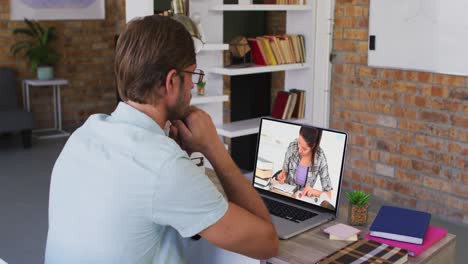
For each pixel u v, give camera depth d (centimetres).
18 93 691
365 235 179
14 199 457
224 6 387
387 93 427
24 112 617
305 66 446
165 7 490
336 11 451
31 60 665
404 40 408
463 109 383
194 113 150
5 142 655
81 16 716
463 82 380
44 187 488
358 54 441
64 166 133
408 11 402
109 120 135
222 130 410
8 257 349
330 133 199
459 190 394
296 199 208
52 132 703
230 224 128
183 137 149
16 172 534
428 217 186
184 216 123
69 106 730
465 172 389
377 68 430
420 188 418
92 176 126
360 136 452
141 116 131
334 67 461
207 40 393
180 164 122
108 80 754
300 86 459
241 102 553
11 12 668
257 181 221
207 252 180
